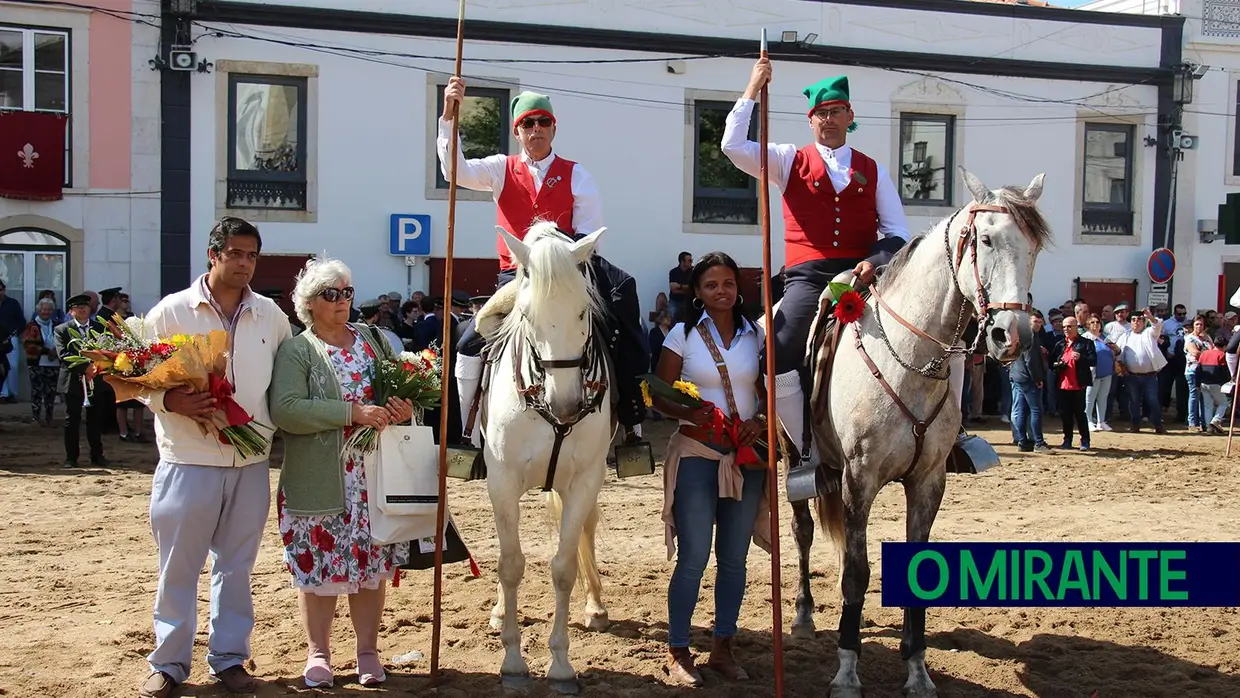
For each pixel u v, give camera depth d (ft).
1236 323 60.23
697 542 16.65
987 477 38.91
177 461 15.58
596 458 16.61
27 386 55.31
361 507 16.22
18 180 53.93
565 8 60.23
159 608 15.83
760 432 16.87
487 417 17.02
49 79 54.80
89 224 55.31
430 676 16.72
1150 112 68.39
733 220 63.05
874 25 64.59
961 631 19.92
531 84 59.82
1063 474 39.75
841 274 17.65
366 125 57.72
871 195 19.25
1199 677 17.72
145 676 16.84
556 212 18.78
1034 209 14.75
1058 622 20.59
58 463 38.78
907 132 65.67
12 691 16.06
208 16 55.47
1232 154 69.92
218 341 15.28
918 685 16.26
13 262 54.85
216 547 16.26
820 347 17.58
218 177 56.24
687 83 61.67
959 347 15.70
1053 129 67.21
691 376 17.21
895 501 32.99
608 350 17.67
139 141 55.42
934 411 16.17
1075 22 67.15
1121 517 31.22
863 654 18.61
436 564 16.47
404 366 16.46
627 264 61.46
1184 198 69.26
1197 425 54.70
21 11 53.88
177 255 56.18
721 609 17.19
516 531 16.57
